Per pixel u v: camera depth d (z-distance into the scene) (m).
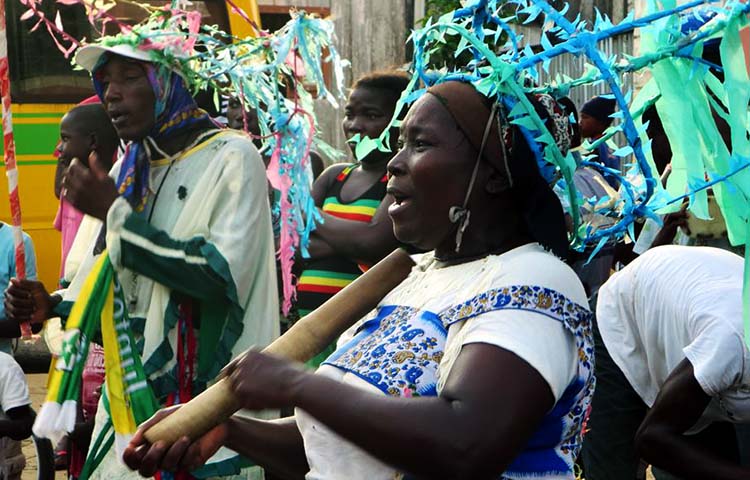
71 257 4.20
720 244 3.48
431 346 1.95
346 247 4.46
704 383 2.71
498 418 1.74
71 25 9.71
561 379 1.84
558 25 2.03
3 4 3.58
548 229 2.03
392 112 4.60
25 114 9.81
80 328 3.59
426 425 1.71
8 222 9.89
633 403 3.58
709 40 2.11
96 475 3.74
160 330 3.69
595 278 5.12
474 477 1.72
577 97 7.00
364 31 15.88
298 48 3.82
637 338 3.21
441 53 2.37
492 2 2.04
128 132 3.78
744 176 1.99
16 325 5.17
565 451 1.96
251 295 3.78
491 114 1.97
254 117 5.44
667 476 3.36
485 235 2.03
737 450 3.16
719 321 2.76
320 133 4.18
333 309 2.13
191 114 3.86
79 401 4.45
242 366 1.85
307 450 2.10
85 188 3.55
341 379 2.01
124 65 3.77
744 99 1.98
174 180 3.79
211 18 9.13
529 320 1.85
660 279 3.04
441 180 1.98
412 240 2.04
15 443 5.27
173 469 2.03
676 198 2.07
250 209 3.72
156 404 3.68
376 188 4.63
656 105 2.18
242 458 3.65
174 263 3.58
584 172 3.55
